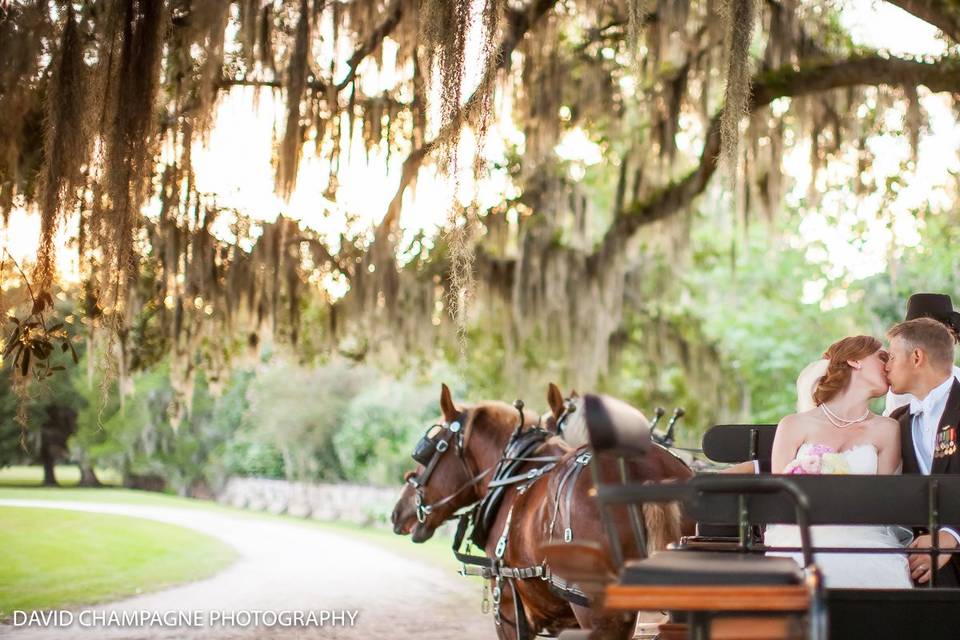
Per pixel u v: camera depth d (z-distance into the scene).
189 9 10.56
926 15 9.94
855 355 4.78
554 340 15.78
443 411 7.13
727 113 8.01
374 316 14.33
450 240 7.80
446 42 8.11
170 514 31.28
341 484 33.03
